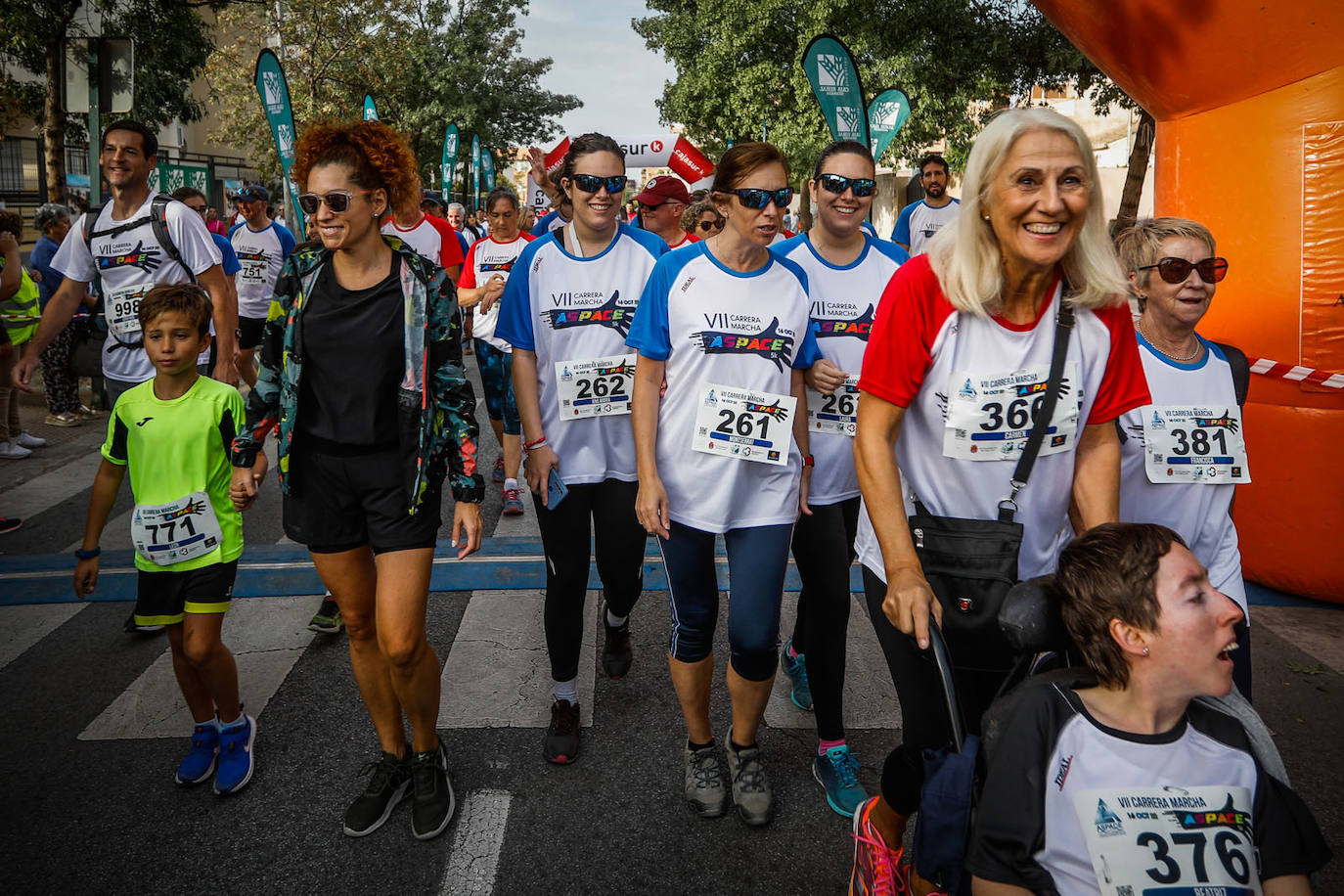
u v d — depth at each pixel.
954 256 1.94
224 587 2.89
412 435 2.56
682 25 24.92
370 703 2.81
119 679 3.73
